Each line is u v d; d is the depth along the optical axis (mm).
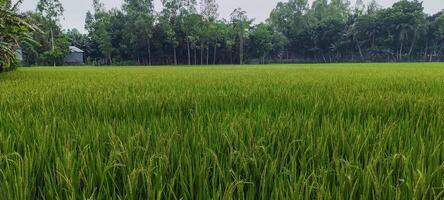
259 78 11133
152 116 3283
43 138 2203
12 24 10289
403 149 2098
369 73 15656
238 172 1719
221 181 1655
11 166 1799
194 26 83438
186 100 4238
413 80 9273
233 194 1556
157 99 4223
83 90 6180
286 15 105562
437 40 90812
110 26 88938
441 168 1610
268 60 98875
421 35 89562
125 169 1705
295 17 102000
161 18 84250
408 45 92750
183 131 2572
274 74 15398
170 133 2318
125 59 88625
